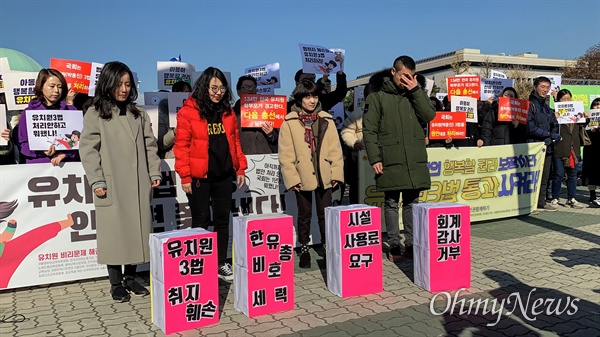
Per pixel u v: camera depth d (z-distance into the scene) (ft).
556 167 27.94
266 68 25.20
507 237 20.95
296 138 16.14
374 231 14.16
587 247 19.08
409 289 14.52
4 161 17.07
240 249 12.77
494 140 25.34
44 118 15.14
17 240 14.99
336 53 22.91
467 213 14.44
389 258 17.66
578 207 28.25
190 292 11.73
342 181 16.58
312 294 14.25
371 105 16.72
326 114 16.72
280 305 12.86
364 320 12.16
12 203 14.93
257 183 18.88
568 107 27.17
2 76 19.33
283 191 19.39
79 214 15.71
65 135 15.39
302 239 16.90
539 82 25.96
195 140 14.69
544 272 15.93
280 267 12.83
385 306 13.12
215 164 14.88
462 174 23.22
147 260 13.48
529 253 18.28
